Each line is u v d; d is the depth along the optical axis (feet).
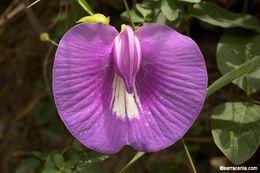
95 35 0.41
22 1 0.69
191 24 0.66
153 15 0.51
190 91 0.40
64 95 0.40
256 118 0.50
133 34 0.42
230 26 0.54
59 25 0.62
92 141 0.41
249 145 0.48
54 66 0.40
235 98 0.62
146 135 0.41
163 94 0.41
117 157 0.69
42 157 0.69
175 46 0.41
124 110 0.42
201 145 0.69
